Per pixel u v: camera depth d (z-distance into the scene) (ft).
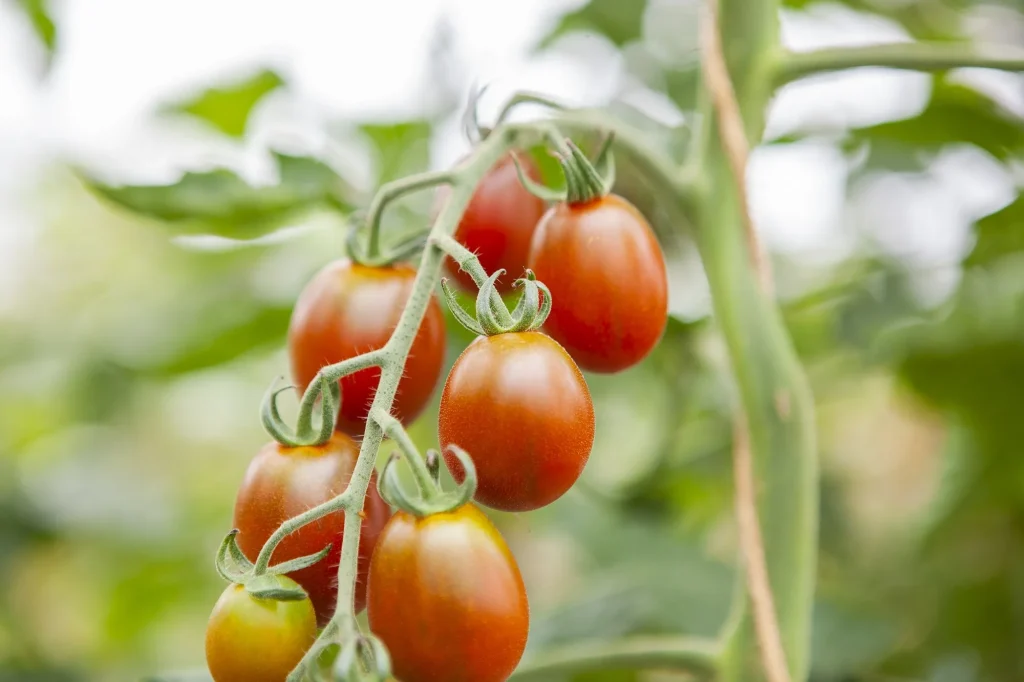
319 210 1.98
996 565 2.92
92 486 4.17
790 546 1.67
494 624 1.39
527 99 1.67
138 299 3.18
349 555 1.37
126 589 4.12
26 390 4.39
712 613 2.36
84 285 5.81
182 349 2.38
